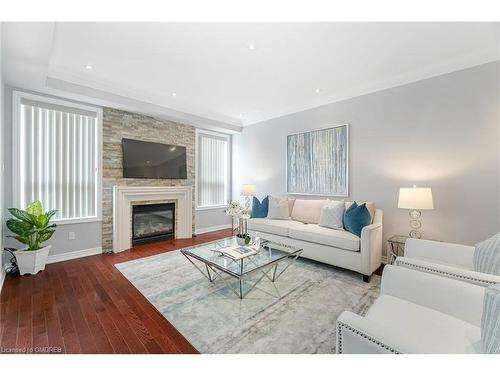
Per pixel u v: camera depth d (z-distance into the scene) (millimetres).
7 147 2770
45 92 2977
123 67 2807
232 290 2330
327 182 3828
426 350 842
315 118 3992
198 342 1573
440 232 2762
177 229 4469
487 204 2475
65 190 3254
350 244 2660
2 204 2547
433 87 2789
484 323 792
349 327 918
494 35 2166
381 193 3236
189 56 2541
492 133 2439
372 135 3314
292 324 1778
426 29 2076
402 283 1363
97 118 3500
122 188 3637
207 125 4762
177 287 2396
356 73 2967
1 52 2031
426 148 2852
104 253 3510
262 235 3684
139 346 1533
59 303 2072
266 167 4840
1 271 2428
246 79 3156
